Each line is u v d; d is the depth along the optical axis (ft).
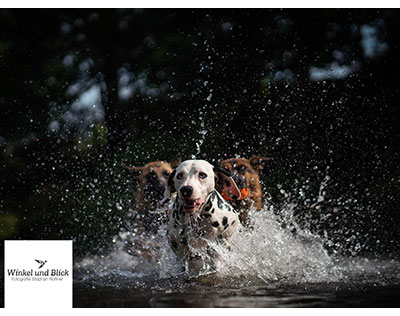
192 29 58.13
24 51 57.93
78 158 54.19
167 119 57.21
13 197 52.19
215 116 53.47
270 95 53.42
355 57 54.49
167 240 23.45
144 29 59.77
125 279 22.24
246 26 56.54
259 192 29.32
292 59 54.75
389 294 17.65
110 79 59.82
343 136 49.70
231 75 55.93
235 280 20.67
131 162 52.95
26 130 55.62
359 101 51.42
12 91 56.85
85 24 59.41
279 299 16.79
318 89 52.39
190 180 20.12
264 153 50.60
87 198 47.44
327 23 55.16
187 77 57.47
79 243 40.70
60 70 58.44
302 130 50.70
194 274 21.18
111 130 57.52
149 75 59.06
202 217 20.86
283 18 55.93
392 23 53.47
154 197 29.76
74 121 56.49
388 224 39.78
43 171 53.31
